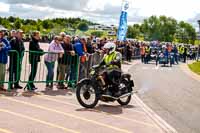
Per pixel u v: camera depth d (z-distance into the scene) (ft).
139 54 126.41
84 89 30.96
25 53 39.78
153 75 70.95
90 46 46.93
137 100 37.83
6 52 34.09
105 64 32.09
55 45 38.24
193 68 102.94
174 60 117.08
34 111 27.94
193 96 44.83
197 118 31.07
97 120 26.86
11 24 310.45
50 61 37.86
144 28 433.07
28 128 23.09
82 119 26.76
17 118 25.40
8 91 34.83
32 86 36.83
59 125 24.48
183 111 33.91
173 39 428.56
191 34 416.67
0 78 34.35
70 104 31.94
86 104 30.83
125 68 81.30
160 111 32.96
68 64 39.70
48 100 32.73
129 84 33.17
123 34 91.15
